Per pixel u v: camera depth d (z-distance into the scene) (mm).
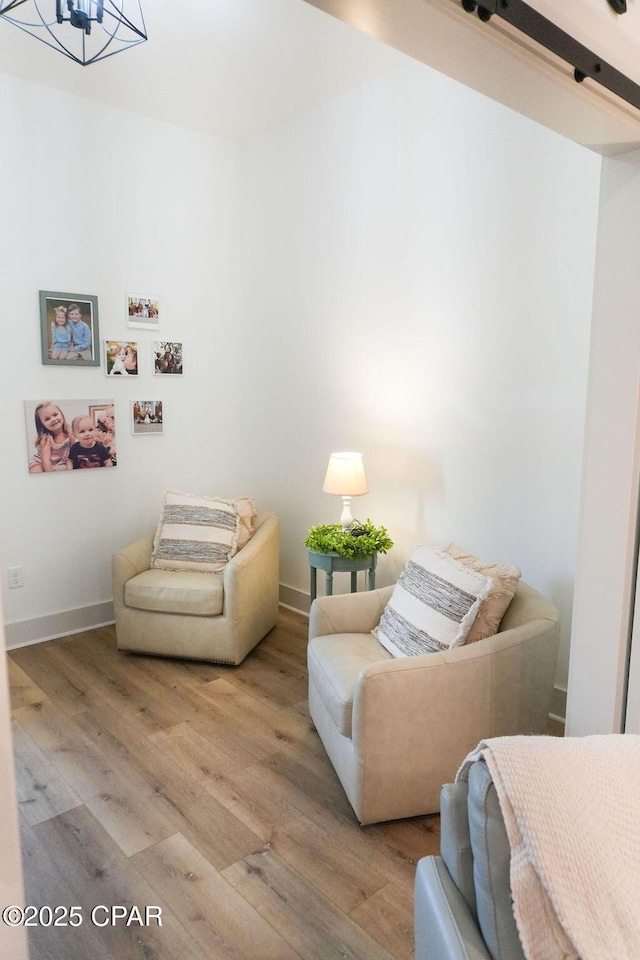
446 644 2238
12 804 605
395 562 3451
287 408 4047
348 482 3217
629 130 1398
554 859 882
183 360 4074
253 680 3162
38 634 3611
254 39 2863
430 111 3016
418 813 2125
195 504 3650
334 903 1795
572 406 2590
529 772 963
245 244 4227
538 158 2605
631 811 928
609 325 1694
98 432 3729
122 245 3729
